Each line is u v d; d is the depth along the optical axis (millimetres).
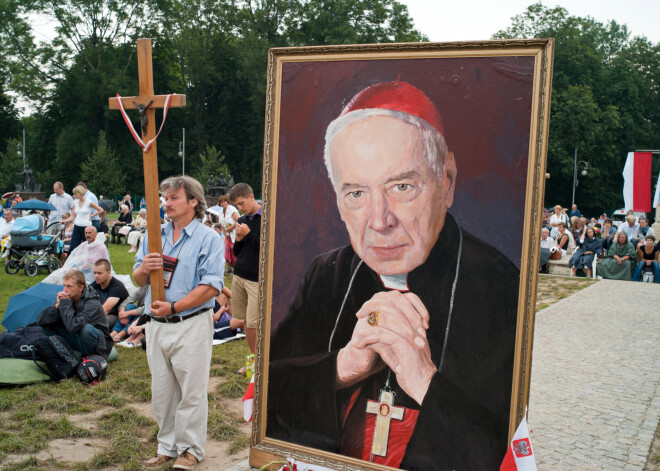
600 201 61500
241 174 67562
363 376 3781
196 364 4250
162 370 4309
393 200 3715
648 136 65188
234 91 67625
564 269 18922
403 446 3645
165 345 4242
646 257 17297
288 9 62719
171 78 66562
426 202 3637
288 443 3971
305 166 3977
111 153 54969
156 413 4371
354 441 3779
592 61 61562
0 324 8258
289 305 4020
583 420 5562
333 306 3891
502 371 3424
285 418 4004
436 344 3592
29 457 4312
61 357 6020
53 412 5273
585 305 12648
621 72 63219
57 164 59406
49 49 58656
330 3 62688
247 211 6066
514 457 3246
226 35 64750
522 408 3369
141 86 4238
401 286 3697
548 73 3334
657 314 11594
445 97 3580
